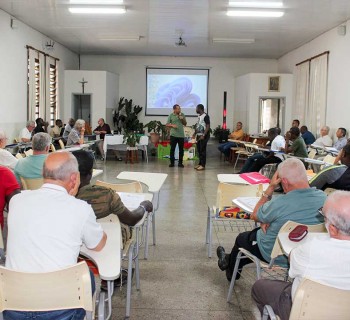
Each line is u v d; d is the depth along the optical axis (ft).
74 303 5.49
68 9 27.37
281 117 42.16
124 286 10.46
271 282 6.91
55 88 39.29
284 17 28.45
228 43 38.55
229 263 10.18
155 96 47.37
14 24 28.99
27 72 32.17
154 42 39.01
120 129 45.39
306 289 5.24
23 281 5.32
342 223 5.43
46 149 11.95
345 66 29.32
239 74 47.32
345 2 24.59
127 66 47.26
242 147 37.40
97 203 7.55
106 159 37.22
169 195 21.71
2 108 28.04
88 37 37.04
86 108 43.91
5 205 10.68
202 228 15.64
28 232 5.71
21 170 11.83
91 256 6.28
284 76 41.63
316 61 34.55
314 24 30.27
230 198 11.91
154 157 39.75
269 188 8.96
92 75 42.34
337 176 11.71
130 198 9.62
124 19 30.04
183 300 9.79
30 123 29.71
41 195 5.94
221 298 9.91
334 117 31.01
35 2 25.73
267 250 8.59
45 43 36.17
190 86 47.26
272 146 25.57
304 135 32.63
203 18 29.27
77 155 7.76
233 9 26.63
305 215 8.10
